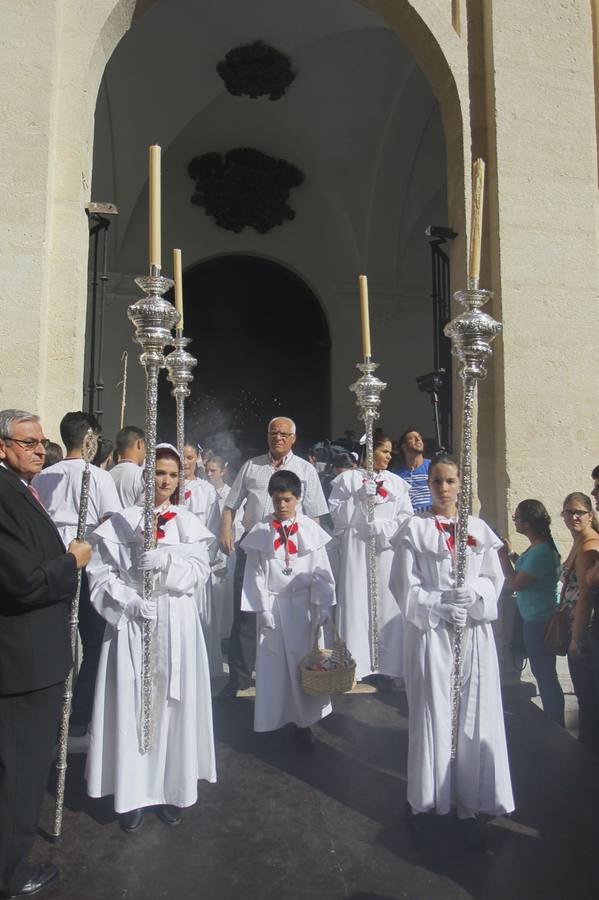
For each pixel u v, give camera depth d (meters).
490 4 6.21
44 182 5.25
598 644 4.21
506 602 5.72
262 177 12.59
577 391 5.97
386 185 12.83
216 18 9.71
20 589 2.72
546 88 6.21
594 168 6.22
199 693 3.48
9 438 2.96
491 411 6.07
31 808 2.79
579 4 6.41
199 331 13.38
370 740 4.30
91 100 5.69
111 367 12.35
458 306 6.28
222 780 3.76
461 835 3.27
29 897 2.80
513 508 5.79
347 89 11.40
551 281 6.02
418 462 6.16
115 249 12.41
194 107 11.23
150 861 3.05
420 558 3.46
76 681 4.45
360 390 5.10
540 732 4.50
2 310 5.10
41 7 5.43
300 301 13.83
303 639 4.24
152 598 3.29
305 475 5.30
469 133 6.17
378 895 2.85
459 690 3.22
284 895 2.84
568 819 3.44
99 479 4.20
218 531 5.63
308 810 3.47
